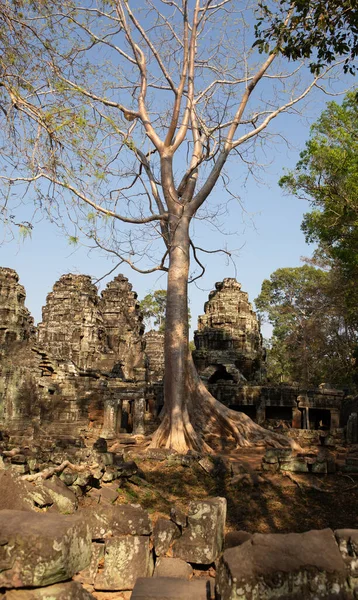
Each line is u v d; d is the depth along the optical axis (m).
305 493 13.63
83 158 11.33
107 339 52.19
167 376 20.62
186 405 20.34
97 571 6.55
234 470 15.25
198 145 23.34
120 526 6.75
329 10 12.07
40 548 4.02
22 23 10.62
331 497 13.29
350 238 28.95
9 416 29.84
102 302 54.59
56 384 32.88
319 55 12.62
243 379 35.69
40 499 7.89
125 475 13.41
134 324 53.97
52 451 13.03
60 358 34.69
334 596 4.32
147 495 13.09
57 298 49.06
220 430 21.56
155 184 23.58
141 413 28.50
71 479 10.05
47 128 11.06
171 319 20.98
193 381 22.06
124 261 18.70
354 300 34.16
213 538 6.66
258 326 43.41
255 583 4.30
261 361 43.19
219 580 4.55
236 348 40.94
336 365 44.56
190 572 6.45
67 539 4.18
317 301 48.31
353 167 26.44
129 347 51.34
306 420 30.69
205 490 14.38
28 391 30.70
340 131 28.00
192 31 22.83
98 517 6.83
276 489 14.05
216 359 39.03
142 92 22.98
